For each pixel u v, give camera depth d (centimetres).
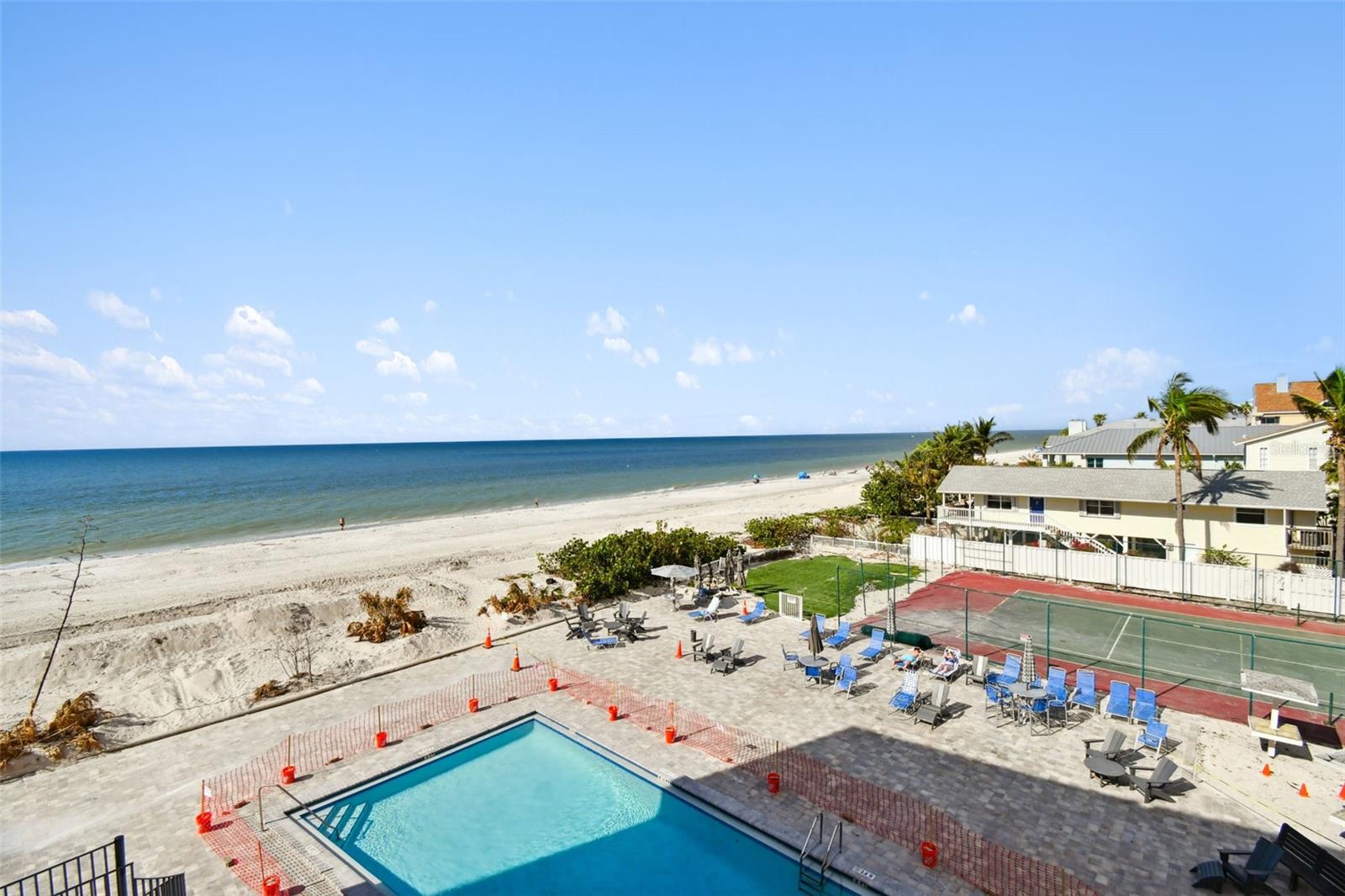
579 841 1474
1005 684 2059
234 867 1363
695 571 3347
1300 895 1189
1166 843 1368
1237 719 1956
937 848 1356
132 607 3447
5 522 7350
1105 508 3919
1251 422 6775
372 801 1644
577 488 11456
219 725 2064
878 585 3619
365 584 3612
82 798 1648
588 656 2597
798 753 1781
